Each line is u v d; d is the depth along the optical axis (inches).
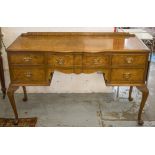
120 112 99.0
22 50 76.1
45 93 115.0
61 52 76.2
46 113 98.4
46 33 95.2
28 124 90.4
